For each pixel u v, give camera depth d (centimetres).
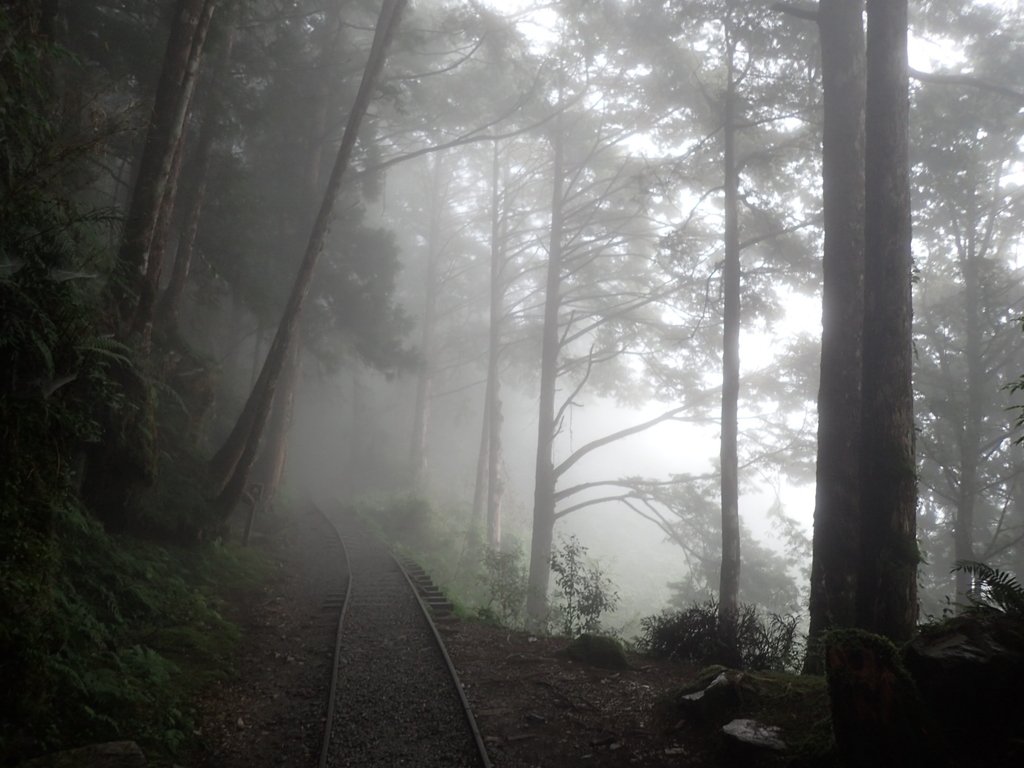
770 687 695
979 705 469
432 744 670
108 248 940
